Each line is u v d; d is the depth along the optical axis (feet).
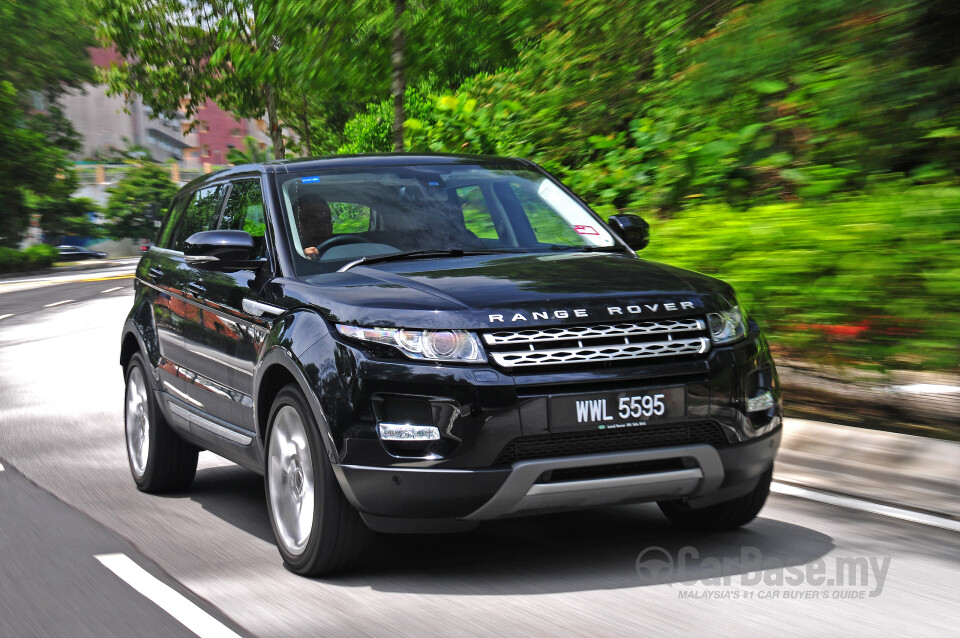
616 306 14.42
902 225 21.33
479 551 16.44
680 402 14.23
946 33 25.94
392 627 13.15
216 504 20.45
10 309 85.30
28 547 17.58
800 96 29.37
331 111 146.82
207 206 21.18
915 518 17.60
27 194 218.18
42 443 27.43
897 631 12.59
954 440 21.16
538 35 39.86
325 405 14.37
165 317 21.02
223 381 18.21
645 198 34.17
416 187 18.72
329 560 14.88
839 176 27.76
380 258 16.98
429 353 13.93
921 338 21.06
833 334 22.39
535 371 13.88
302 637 12.91
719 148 31.42
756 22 27.32
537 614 13.47
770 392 15.31
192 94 125.49
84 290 112.06
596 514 18.51
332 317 14.93
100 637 13.23
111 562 16.49
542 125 39.83
